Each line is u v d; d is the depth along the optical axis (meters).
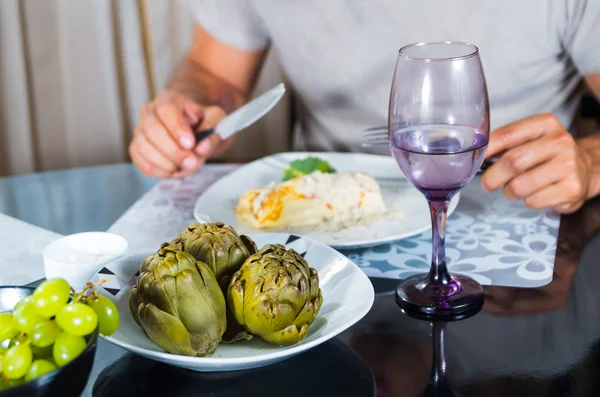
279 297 0.73
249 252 0.83
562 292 0.92
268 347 0.77
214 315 0.72
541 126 1.19
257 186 1.28
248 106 1.30
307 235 1.09
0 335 0.67
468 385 0.73
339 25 1.68
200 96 1.76
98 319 0.68
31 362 0.63
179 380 0.75
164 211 1.23
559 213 1.17
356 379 0.75
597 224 1.13
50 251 0.96
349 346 0.81
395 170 1.33
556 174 1.14
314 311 0.75
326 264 0.89
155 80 2.51
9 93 2.29
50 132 2.43
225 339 0.77
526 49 1.62
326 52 1.72
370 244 1.03
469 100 0.82
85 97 2.43
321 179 1.17
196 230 0.81
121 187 1.35
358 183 1.17
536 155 1.15
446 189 0.85
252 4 1.77
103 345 0.82
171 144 1.33
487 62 1.64
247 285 0.74
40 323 0.64
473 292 0.90
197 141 1.35
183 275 0.71
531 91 1.68
